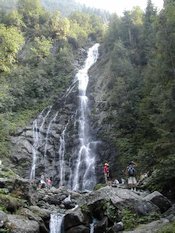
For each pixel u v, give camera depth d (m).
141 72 36.19
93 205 16.38
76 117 38.19
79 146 34.81
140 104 28.05
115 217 15.31
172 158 17.91
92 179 31.62
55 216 16.44
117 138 32.34
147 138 27.98
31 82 43.09
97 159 32.53
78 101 40.56
